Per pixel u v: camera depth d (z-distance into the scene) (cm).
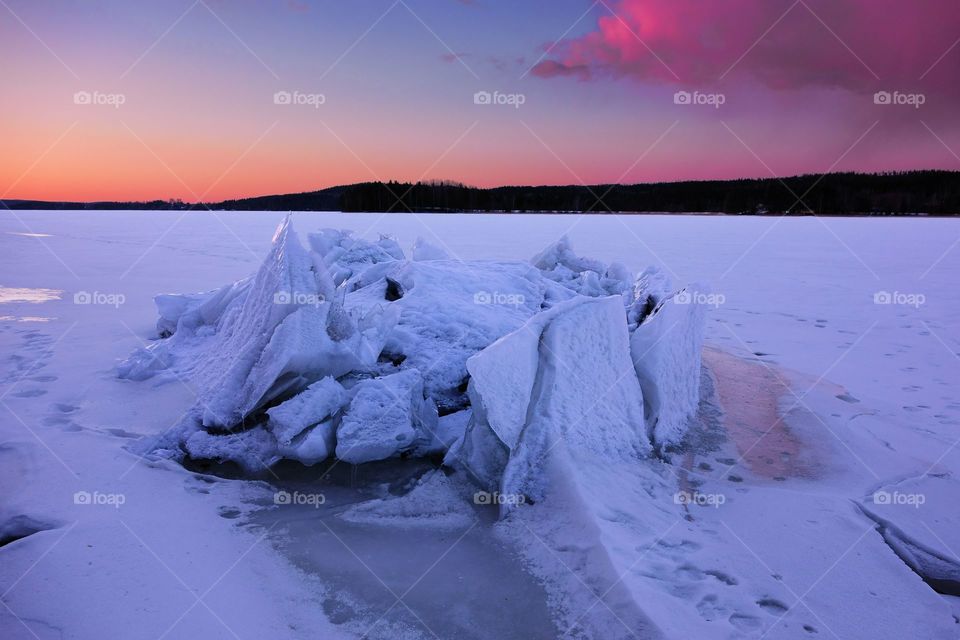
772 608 261
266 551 287
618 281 755
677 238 2409
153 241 2161
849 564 293
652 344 416
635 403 395
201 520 305
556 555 283
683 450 413
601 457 358
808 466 399
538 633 239
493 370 346
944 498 362
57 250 1784
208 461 379
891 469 396
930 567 303
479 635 238
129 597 239
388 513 327
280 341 401
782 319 874
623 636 231
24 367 555
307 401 381
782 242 2242
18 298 941
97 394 481
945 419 480
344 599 257
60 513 293
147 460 359
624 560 270
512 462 335
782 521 329
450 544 300
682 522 320
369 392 395
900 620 258
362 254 766
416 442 396
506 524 314
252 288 479
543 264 860
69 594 238
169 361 546
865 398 525
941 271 1427
